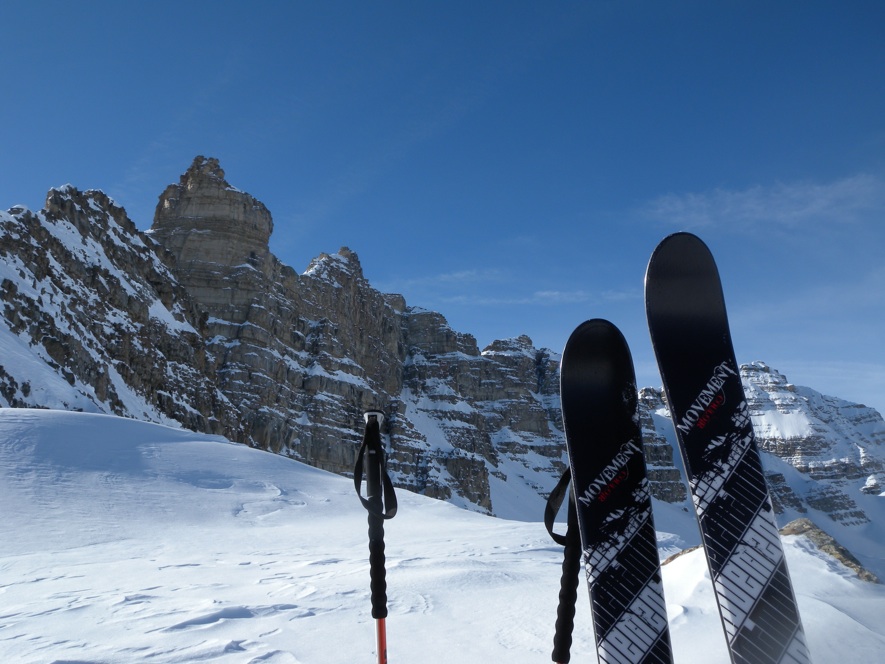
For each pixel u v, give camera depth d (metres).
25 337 50.81
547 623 4.41
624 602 2.46
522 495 141.25
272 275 106.69
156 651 3.78
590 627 4.29
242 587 6.68
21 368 43.38
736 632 2.36
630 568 2.49
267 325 97.62
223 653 3.72
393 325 153.50
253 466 29.28
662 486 147.25
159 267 82.00
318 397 101.00
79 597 6.07
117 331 64.12
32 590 6.98
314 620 4.56
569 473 2.55
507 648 3.81
